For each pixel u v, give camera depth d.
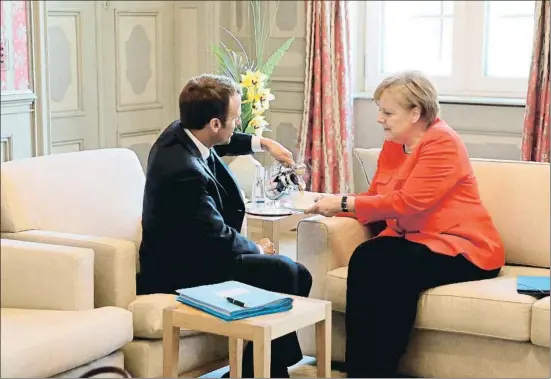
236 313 2.64
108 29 5.66
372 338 3.13
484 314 2.99
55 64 5.34
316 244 3.34
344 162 5.58
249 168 4.04
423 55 5.84
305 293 3.16
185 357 2.96
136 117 5.92
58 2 5.30
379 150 3.77
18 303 2.87
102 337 2.73
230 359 3.04
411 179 3.20
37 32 4.75
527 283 3.07
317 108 5.58
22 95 4.67
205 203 3.04
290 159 3.62
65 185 3.21
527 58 5.53
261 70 4.75
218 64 5.94
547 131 4.86
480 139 5.37
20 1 4.66
